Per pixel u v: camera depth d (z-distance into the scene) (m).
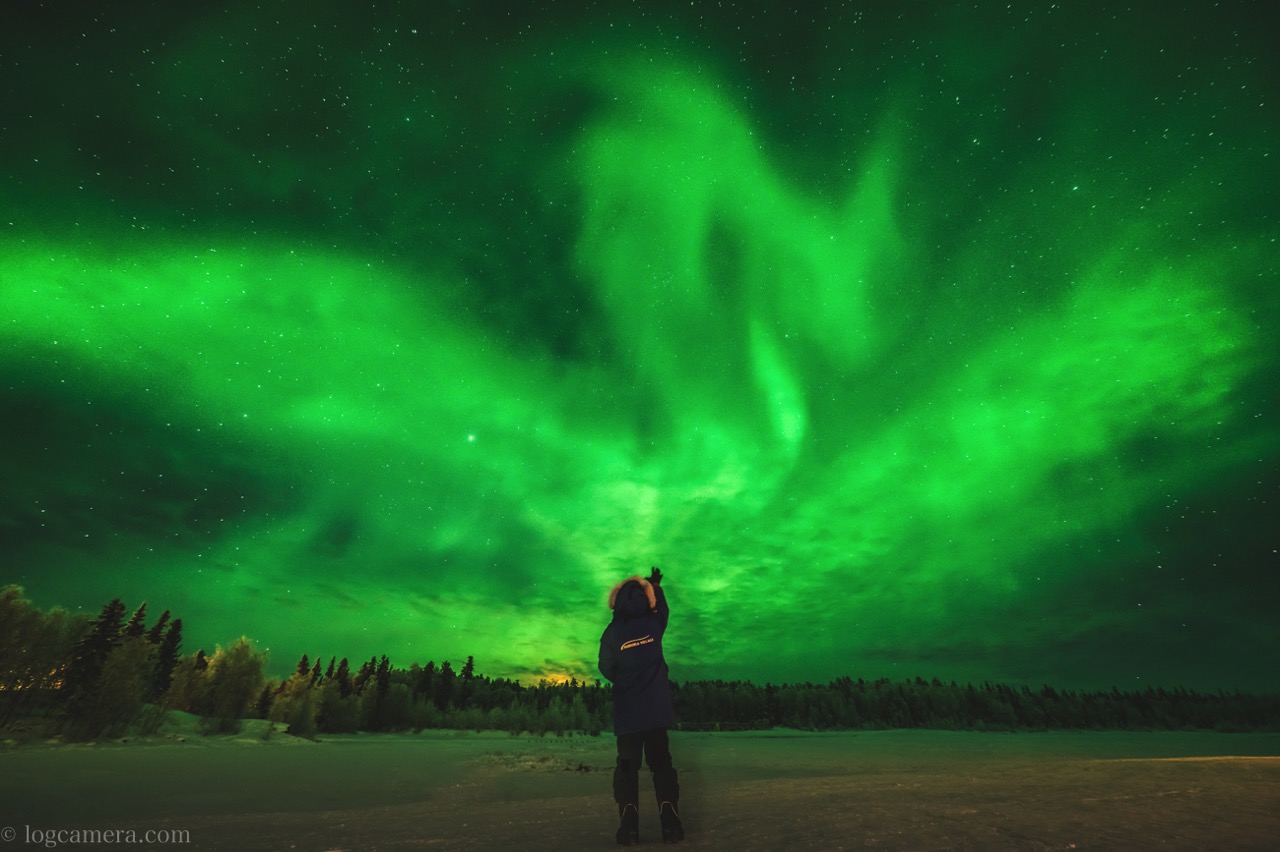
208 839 3.76
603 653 3.38
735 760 16.23
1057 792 4.20
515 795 8.25
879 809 3.65
